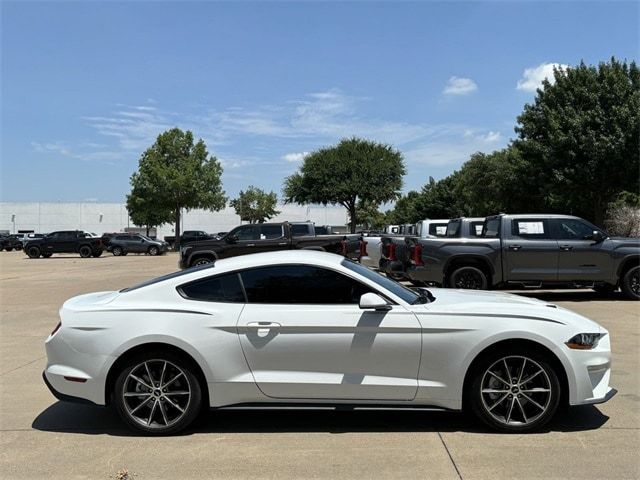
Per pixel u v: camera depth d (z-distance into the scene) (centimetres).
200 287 484
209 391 463
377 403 460
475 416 482
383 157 4922
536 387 464
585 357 460
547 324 460
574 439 452
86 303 500
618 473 389
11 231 8200
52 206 8269
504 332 455
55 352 478
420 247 1263
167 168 4675
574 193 2881
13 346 851
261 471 400
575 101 2839
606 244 1237
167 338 461
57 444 459
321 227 2695
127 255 4259
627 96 2736
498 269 1240
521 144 3025
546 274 1234
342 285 479
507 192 3875
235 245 1862
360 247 1833
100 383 467
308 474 394
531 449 432
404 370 459
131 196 5062
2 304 1353
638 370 653
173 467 409
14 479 394
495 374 465
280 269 484
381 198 4834
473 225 1484
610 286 1289
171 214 6200
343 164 4866
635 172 2680
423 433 470
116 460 424
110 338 466
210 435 474
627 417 502
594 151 2673
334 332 459
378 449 437
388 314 460
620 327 920
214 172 4891
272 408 464
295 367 462
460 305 479
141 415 475
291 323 459
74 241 3950
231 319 464
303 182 5012
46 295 1542
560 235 1244
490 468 399
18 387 629
